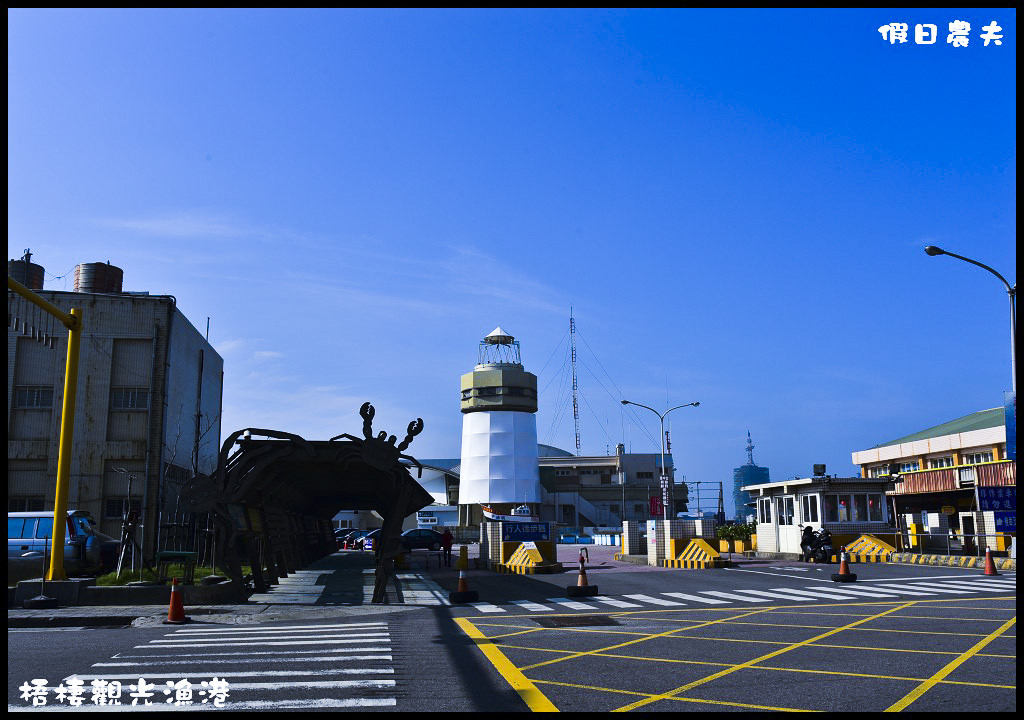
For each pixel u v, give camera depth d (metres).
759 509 40.91
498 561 33.09
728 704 7.89
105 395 35.88
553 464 108.81
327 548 51.00
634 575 27.67
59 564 17.98
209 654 10.96
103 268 41.38
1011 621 14.22
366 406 19.62
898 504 49.12
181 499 19.31
